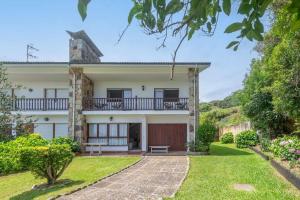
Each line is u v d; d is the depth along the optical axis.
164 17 1.94
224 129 36.69
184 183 10.03
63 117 22.97
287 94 11.99
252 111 20.81
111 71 21.61
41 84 24.70
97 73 21.81
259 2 1.87
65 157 10.91
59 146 10.90
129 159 17.27
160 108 23.09
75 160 17.25
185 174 11.87
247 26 2.00
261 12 1.88
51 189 9.70
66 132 22.95
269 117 19.81
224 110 43.75
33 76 22.98
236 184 9.73
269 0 1.83
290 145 12.48
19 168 13.78
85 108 22.36
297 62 10.42
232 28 2.01
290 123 19.78
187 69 21.45
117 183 10.38
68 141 20.14
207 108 53.81
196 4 1.90
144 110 22.09
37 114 22.25
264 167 13.33
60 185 10.23
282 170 11.03
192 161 15.91
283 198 7.82
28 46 25.44
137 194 8.66
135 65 20.66
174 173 12.27
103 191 9.14
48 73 21.95
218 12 2.09
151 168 13.88
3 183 11.43
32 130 22.62
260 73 20.58
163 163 15.51
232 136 31.48
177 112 21.91
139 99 23.14
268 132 20.30
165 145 23.30
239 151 21.78
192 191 8.77
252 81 23.03
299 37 8.52
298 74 10.93
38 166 10.31
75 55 21.89
